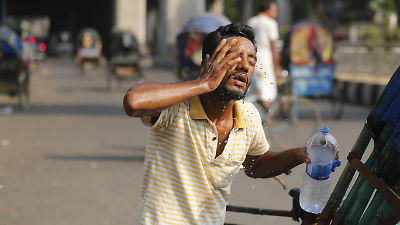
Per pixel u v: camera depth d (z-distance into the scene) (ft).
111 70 103.76
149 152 14.19
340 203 14.29
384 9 128.98
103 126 58.34
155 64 169.27
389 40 124.36
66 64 193.77
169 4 163.43
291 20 217.77
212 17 48.47
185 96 12.91
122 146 47.60
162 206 13.88
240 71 13.55
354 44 97.04
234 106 14.46
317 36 64.85
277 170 15.71
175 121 13.80
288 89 57.11
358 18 217.77
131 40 104.06
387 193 12.64
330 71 65.67
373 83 81.56
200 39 46.50
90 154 44.14
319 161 14.61
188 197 13.89
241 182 32.76
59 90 100.27
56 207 30.55
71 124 59.47
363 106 80.53
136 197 32.68
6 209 30.04
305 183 14.93
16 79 70.49
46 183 35.37
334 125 59.72
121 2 185.37
